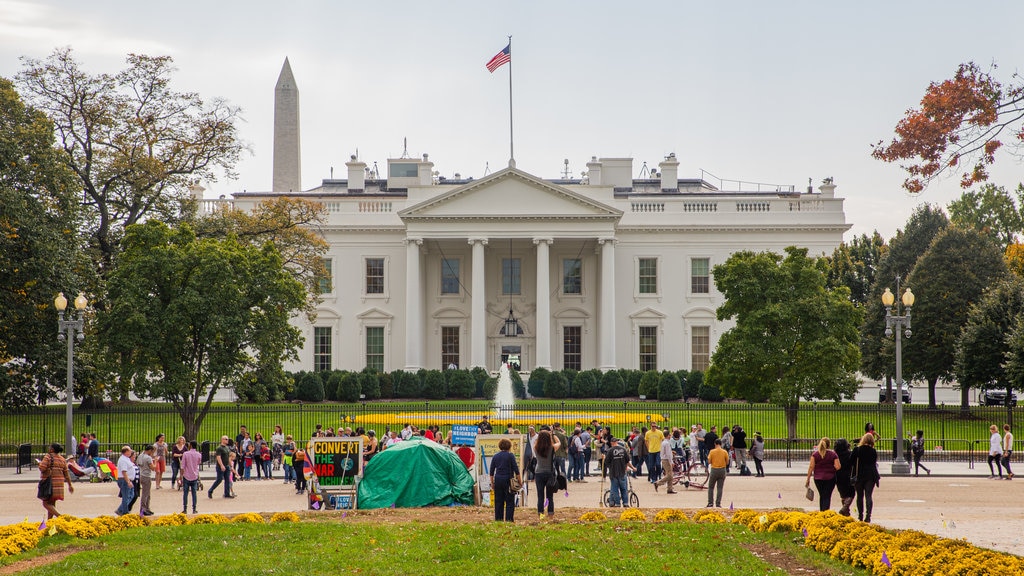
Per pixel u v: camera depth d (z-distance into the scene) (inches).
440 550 753.0
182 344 1887.3
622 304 3410.4
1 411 2171.5
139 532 857.5
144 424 2102.6
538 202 3218.5
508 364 3132.4
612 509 999.0
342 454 1065.5
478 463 1084.5
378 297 3408.0
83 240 2249.0
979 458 1788.9
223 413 2263.8
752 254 2219.5
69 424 1592.0
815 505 1154.0
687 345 3400.6
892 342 2674.7
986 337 2351.1
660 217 3405.5
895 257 2928.2
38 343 1919.3
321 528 868.6
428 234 3223.4
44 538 827.4
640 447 1419.8
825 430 2108.8
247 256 2011.6
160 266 1882.4
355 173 3779.5
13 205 1815.9
